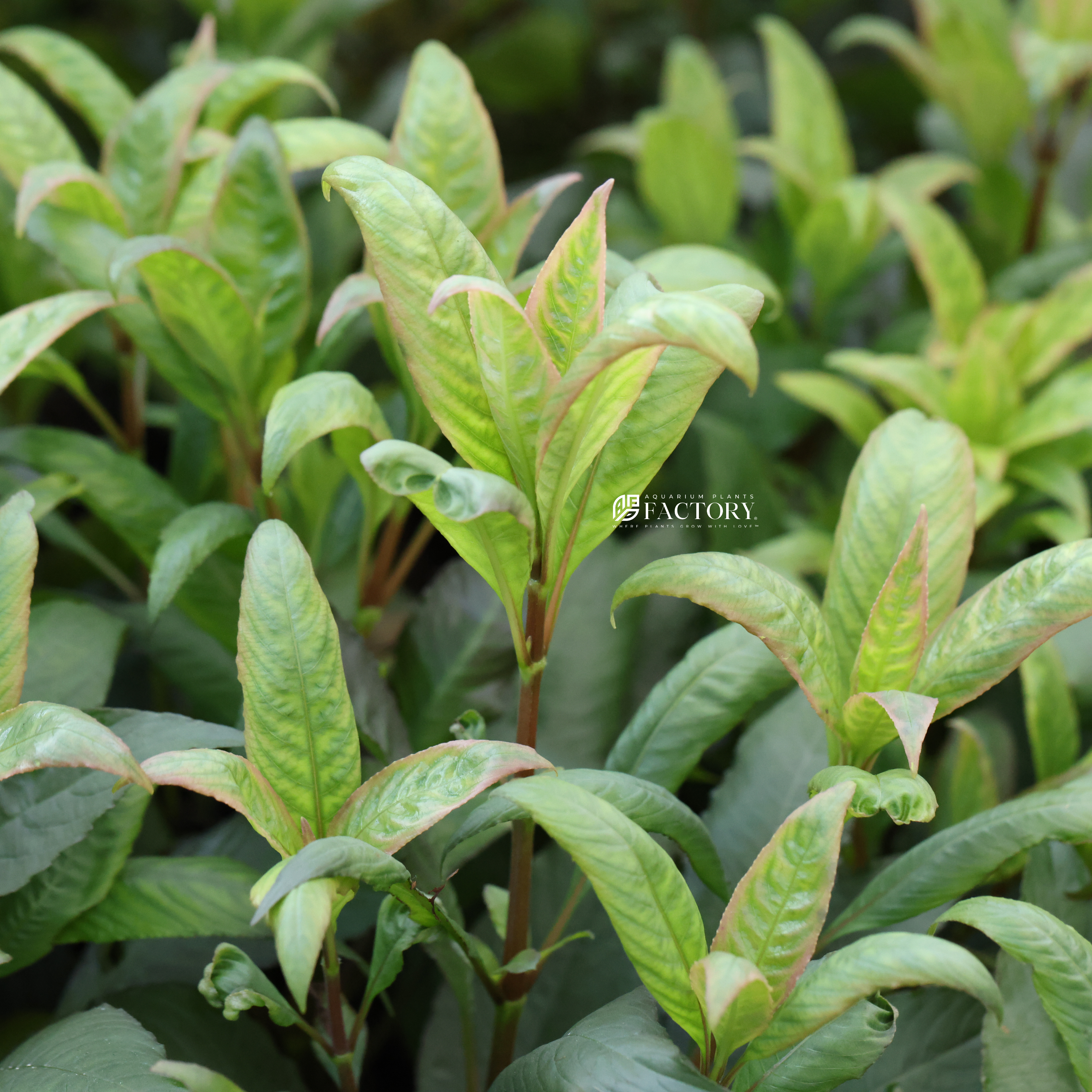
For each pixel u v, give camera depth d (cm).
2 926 85
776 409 110
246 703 81
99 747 79
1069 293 99
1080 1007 80
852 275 114
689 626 97
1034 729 89
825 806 80
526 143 168
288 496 94
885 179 118
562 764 92
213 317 88
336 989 82
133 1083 81
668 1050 80
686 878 89
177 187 92
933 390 98
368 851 79
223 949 81
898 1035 86
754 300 82
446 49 91
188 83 93
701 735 86
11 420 106
